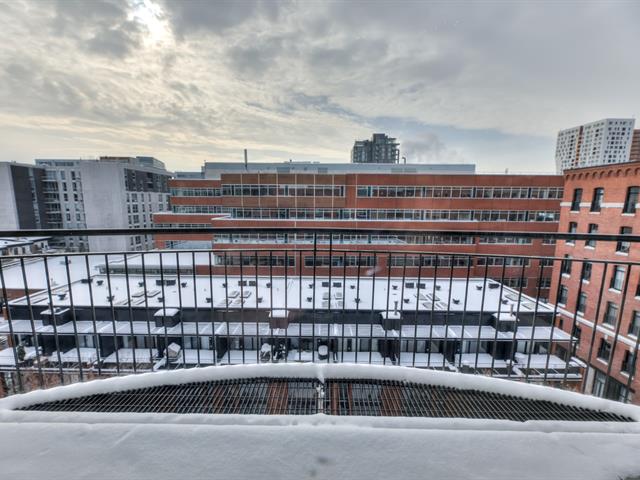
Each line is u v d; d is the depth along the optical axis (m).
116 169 30.81
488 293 11.41
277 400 1.87
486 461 1.06
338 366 2.07
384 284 12.25
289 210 19.73
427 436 1.16
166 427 1.18
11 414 1.36
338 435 1.15
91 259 19.78
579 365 8.40
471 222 19.39
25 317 9.21
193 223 22.67
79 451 1.08
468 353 8.95
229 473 0.99
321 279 13.15
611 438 1.19
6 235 1.92
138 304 9.25
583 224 14.12
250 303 9.45
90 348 8.80
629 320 11.17
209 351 8.55
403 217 19.66
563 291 14.56
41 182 31.14
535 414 1.77
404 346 8.80
